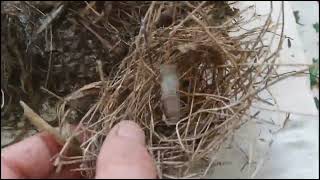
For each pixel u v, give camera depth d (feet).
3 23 0.56
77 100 0.56
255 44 0.51
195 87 0.52
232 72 0.51
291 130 0.53
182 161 0.49
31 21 0.57
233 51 0.51
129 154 0.44
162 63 0.51
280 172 0.50
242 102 0.49
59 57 0.57
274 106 0.54
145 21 0.50
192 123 0.52
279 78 0.51
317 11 0.63
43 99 0.59
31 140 0.50
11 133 0.59
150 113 0.53
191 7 0.50
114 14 0.54
